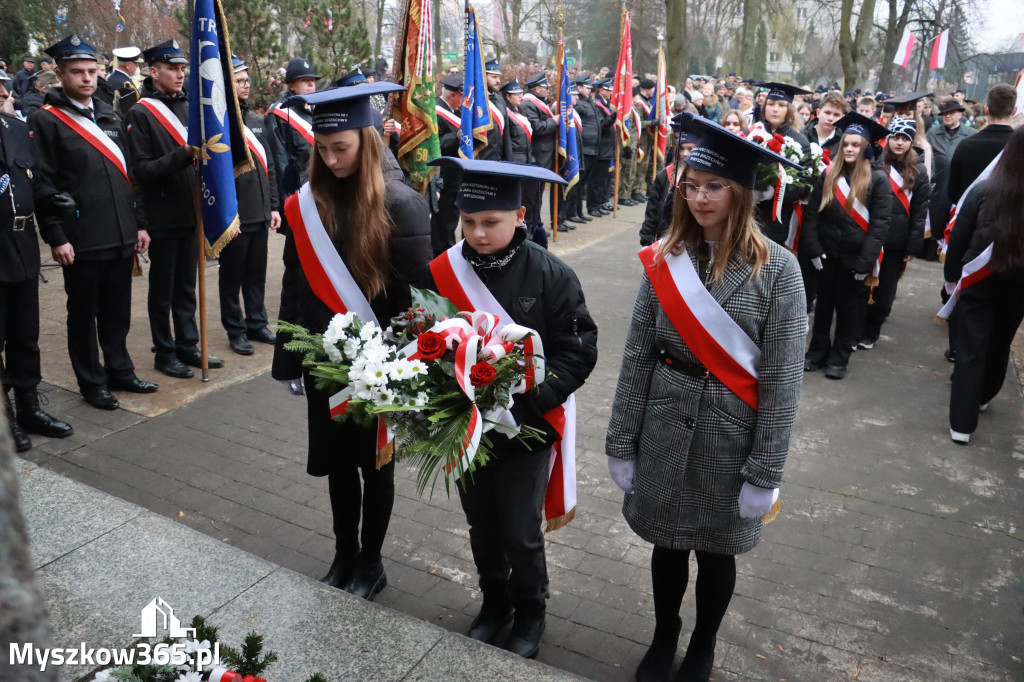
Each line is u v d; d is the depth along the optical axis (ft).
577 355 8.94
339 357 8.24
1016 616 11.17
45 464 14.74
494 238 8.45
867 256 19.34
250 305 21.80
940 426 17.71
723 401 8.37
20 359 15.29
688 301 8.19
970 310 16.28
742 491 8.35
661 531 8.90
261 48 32.45
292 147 23.03
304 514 13.43
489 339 8.14
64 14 47.06
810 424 17.67
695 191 7.91
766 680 9.80
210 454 15.38
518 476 8.98
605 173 42.86
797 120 21.36
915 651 10.40
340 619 8.93
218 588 9.34
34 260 14.94
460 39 102.37
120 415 16.88
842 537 13.07
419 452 7.82
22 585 2.64
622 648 10.35
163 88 18.47
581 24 124.98
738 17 117.08
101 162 16.42
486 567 9.96
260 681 6.61
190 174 18.53
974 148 19.71
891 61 99.09
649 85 47.98
